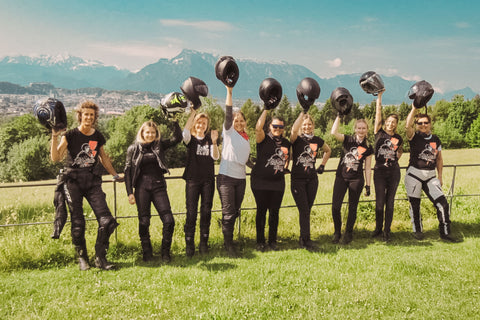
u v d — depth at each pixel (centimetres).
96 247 465
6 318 347
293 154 550
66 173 451
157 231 590
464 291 402
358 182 575
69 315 353
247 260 499
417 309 366
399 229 659
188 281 429
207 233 527
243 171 523
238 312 354
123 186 1756
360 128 567
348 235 591
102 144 475
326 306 372
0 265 471
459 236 614
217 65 486
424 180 606
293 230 643
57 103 425
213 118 5753
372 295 392
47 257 492
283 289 409
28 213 746
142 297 390
